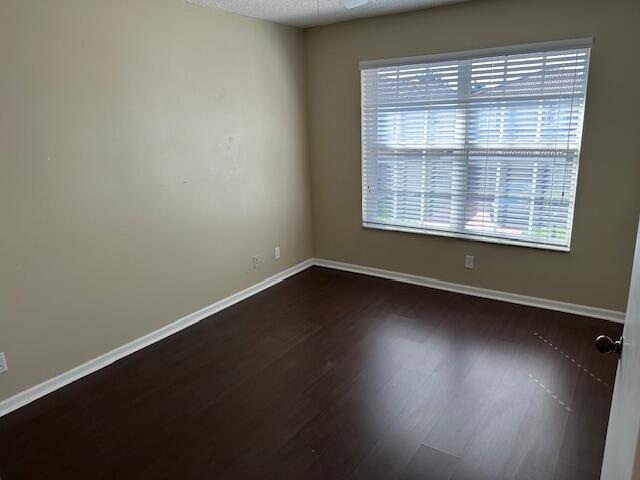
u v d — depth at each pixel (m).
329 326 3.46
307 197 4.70
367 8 3.57
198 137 3.45
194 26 3.31
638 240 1.18
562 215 3.46
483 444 2.18
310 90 4.45
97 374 2.89
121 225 3.00
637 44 2.95
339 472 2.04
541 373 2.75
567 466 2.03
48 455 2.19
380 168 4.23
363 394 2.60
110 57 2.80
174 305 3.44
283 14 3.69
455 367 2.84
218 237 3.74
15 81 2.37
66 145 2.63
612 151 3.16
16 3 2.33
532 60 3.32
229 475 2.04
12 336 2.52
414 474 2.01
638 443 0.71
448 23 3.58
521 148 3.50
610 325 3.32
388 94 4.02
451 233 3.98
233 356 3.07
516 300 3.77
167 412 2.49
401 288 4.18
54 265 2.66
